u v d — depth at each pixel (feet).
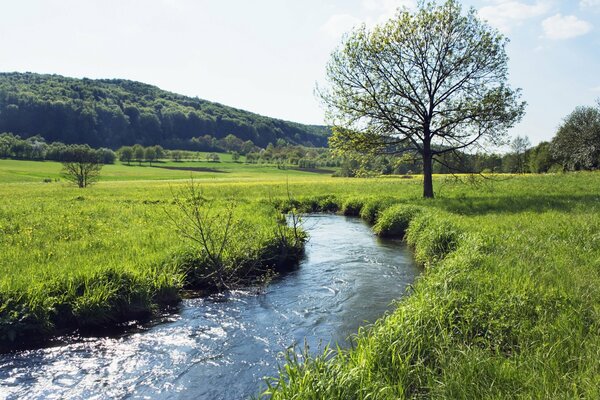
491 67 86.28
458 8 86.48
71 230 52.75
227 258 41.22
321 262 48.70
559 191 96.37
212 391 20.93
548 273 27.50
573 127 208.33
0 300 26.71
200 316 31.53
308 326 29.09
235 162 528.63
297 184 180.96
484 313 22.43
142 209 79.36
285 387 16.02
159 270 36.22
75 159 191.11
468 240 39.45
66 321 28.53
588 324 20.44
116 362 24.07
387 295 35.50
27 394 20.57
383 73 89.25
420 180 184.96
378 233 68.13
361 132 91.71
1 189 161.99
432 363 18.78
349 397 15.29
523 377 15.93
